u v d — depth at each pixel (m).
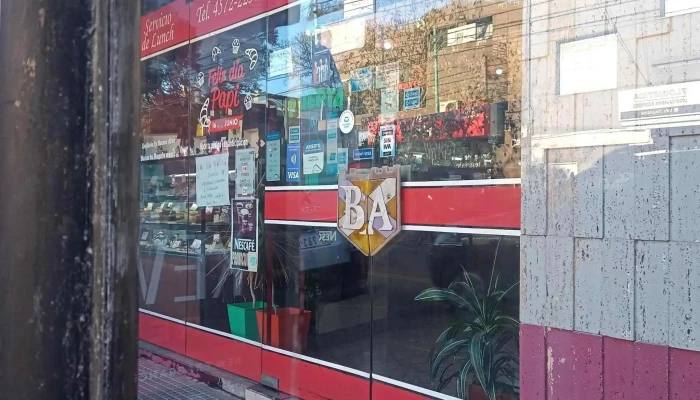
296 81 4.95
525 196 3.38
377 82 4.33
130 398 1.38
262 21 5.27
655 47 2.89
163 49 6.42
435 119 3.96
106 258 1.34
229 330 5.51
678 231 2.80
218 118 5.73
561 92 3.24
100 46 1.35
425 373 3.95
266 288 5.16
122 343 1.37
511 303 3.52
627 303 2.96
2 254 1.35
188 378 5.66
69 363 1.32
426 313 3.96
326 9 4.71
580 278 3.14
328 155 4.67
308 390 4.75
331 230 4.63
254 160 5.33
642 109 2.93
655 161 2.88
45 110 1.33
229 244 5.56
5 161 1.35
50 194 1.33
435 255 3.92
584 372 3.12
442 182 3.89
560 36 3.24
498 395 3.57
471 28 3.77
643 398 2.90
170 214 6.29
